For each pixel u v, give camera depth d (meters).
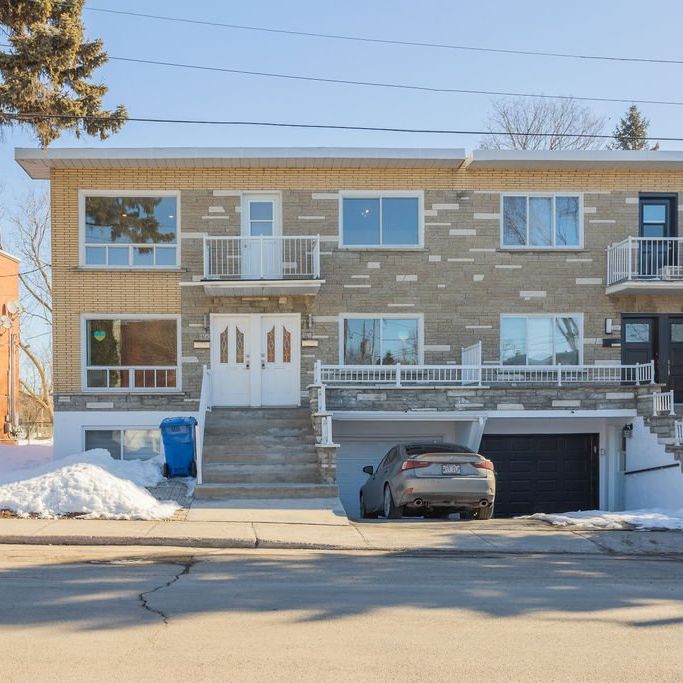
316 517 12.63
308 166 18.95
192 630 6.20
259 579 8.36
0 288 27.56
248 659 5.50
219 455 15.53
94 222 18.86
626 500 18.25
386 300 19.11
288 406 18.77
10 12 15.59
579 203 19.47
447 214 19.25
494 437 19.27
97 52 16.39
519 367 17.92
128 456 18.72
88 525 11.45
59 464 14.48
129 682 5.02
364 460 19.22
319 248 18.72
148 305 18.77
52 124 16.38
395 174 19.22
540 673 5.29
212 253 18.78
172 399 18.66
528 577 8.75
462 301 19.22
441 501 13.41
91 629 6.19
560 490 19.28
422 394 17.41
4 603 7.00
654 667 5.44
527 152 18.75
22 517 11.95
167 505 13.02
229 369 18.91
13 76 15.62
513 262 19.30
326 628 6.32
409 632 6.24
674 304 19.44
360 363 19.08
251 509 13.14
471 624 6.51
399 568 9.25
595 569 9.43
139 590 7.63
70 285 18.66
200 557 9.83
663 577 8.91
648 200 19.73
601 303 19.36
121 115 16.39
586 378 19.22
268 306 18.94
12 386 28.19
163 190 18.88
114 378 18.80
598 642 6.02
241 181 18.97
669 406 16.91
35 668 5.25
